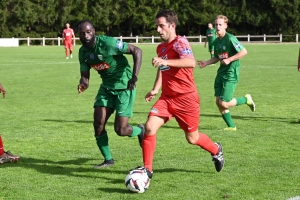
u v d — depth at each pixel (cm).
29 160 1100
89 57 970
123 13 9350
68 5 9162
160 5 9581
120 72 985
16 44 8162
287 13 9256
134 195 834
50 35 9194
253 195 826
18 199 821
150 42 9106
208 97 2172
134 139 1320
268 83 2669
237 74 1423
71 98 2183
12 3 9012
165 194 838
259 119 1616
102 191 861
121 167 1030
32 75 3256
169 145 1235
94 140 1316
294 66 3731
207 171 985
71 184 906
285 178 930
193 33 9975
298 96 2156
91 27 948
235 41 1377
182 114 889
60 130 1458
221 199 809
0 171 1004
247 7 9525
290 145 1225
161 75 909
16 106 1956
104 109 1002
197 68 3775
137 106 1942
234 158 1092
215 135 1360
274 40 9225
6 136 1375
